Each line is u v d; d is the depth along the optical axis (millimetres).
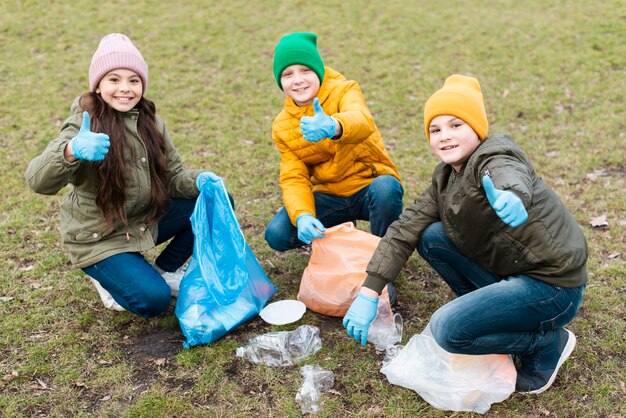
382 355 3174
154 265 3855
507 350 2746
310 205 3594
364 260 3402
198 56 8539
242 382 3016
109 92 3213
